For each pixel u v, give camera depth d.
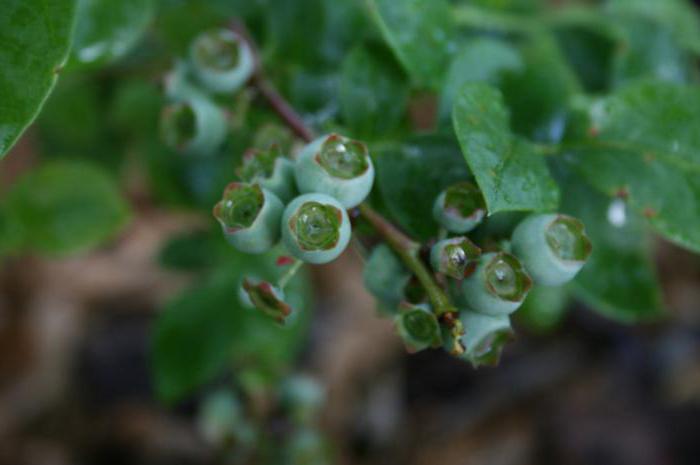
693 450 0.63
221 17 0.32
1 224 0.35
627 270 0.29
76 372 0.63
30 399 0.62
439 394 0.65
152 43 0.39
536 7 0.34
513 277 0.25
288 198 0.25
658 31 0.34
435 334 0.25
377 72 0.29
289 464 0.34
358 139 0.29
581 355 0.66
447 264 0.25
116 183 0.44
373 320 0.65
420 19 0.28
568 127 0.28
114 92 0.41
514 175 0.25
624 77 0.33
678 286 0.68
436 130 0.28
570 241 0.25
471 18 0.33
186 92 0.30
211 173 0.36
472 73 0.28
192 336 0.34
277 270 0.34
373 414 0.63
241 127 0.30
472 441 0.63
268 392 0.34
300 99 0.31
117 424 0.62
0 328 0.64
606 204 0.29
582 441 0.63
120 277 0.65
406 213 0.27
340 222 0.25
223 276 0.34
